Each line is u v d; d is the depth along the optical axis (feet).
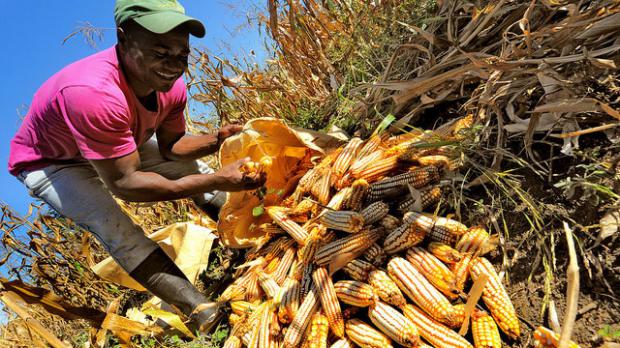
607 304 2.76
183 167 5.41
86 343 5.01
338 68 6.70
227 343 3.94
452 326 2.97
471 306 2.83
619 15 3.38
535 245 3.25
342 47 6.73
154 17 3.29
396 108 4.91
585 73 3.54
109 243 4.25
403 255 3.54
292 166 5.16
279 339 3.64
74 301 5.91
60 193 4.20
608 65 3.26
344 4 6.72
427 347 2.93
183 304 4.41
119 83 3.67
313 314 3.46
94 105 3.42
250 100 7.02
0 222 5.73
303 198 4.57
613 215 2.92
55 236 6.08
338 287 3.41
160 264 4.34
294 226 4.30
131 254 4.26
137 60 3.51
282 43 6.80
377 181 4.16
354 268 3.47
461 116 4.46
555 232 3.19
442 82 4.46
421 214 3.55
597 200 3.03
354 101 5.54
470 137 3.95
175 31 3.36
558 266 3.07
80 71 3.59
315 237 3.80
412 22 5.59
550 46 3.82
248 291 4.25
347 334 3.28
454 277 3.14
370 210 3.68
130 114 3.80
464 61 4.54
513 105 3.96
